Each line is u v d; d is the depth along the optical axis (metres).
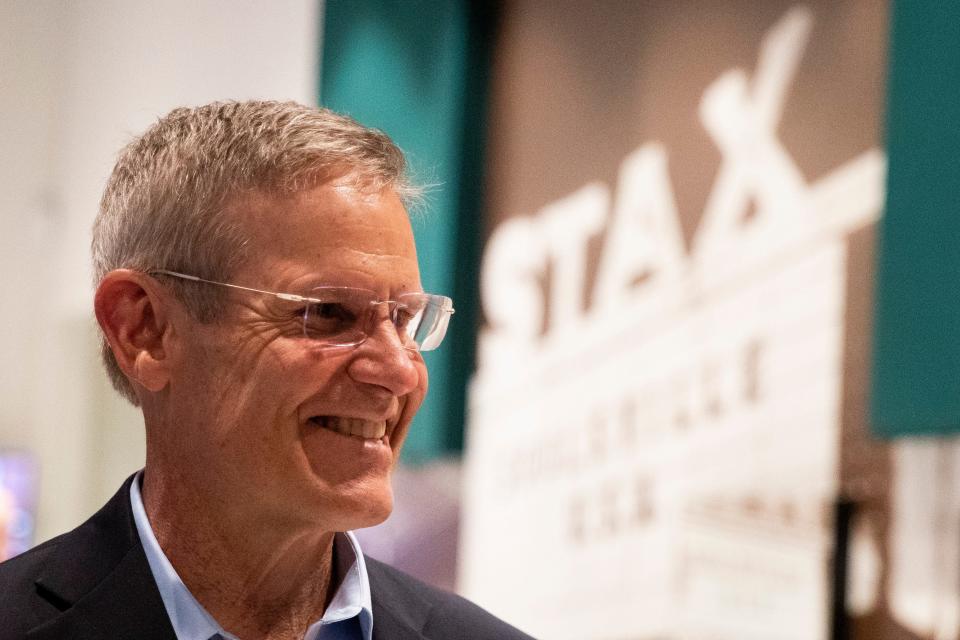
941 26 6.40
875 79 7.16
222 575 2.38
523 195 9.52
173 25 9.92
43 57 9.74
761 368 7.53
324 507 2.29
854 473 6.83
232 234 2.33
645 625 8.04
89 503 9.38
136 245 2.43
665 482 8.05
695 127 8.30
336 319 2.32
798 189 7.50
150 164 2.45
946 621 6.17
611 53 9.02
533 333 9.22
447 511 9.51
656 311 8.32
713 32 8.27
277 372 2.28
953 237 6.19
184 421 2.38
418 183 2.53
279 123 2.38
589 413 8.69
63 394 9.47
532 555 8.92
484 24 9.94
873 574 6.59
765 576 7.26
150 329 2.44
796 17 7.70
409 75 9.85
